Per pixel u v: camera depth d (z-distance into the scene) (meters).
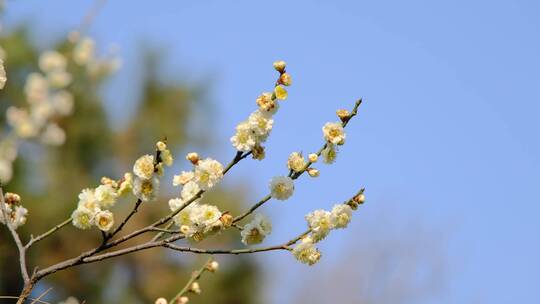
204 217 2.76
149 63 11.94
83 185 10.91
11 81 10.38
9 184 10.08
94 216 2.74
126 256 10.72
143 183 2.74
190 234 2.74
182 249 2.71
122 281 10.78
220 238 10.34
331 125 2.85
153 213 10.59
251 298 10.70
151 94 11.76
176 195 10.70
